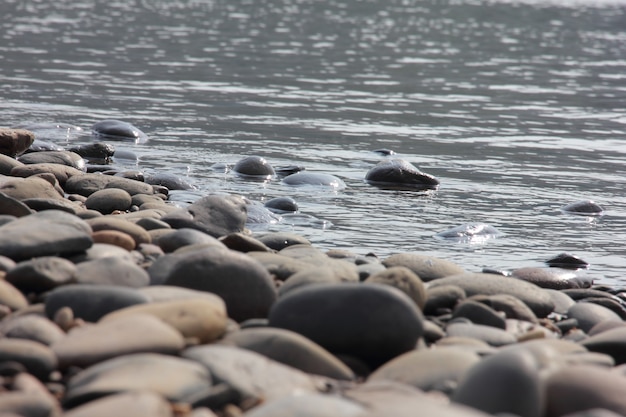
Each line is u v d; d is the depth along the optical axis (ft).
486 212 103.96
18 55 216.54
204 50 245.65
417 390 40.27
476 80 219.41
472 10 428.56
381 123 159.43
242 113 161.89
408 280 55.36
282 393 39.37
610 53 287.28
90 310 47.11
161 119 152.15
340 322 46.57
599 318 63.31
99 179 96.37
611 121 172.55
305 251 71.87
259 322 49.42
